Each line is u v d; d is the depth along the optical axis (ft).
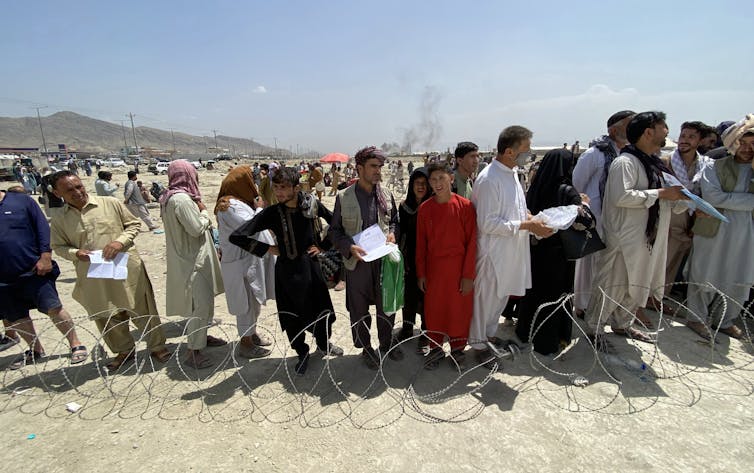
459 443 9.55
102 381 13.01
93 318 13.23
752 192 13.29
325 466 9.02
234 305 13.78
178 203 12.64
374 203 12.70
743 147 13.07
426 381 12.32
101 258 12.72
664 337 14.37
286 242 12.09
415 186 13.60
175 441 10.00
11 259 13.35
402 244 14.20
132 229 13.62
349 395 11.74
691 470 8.45
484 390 11.63
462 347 12.76
